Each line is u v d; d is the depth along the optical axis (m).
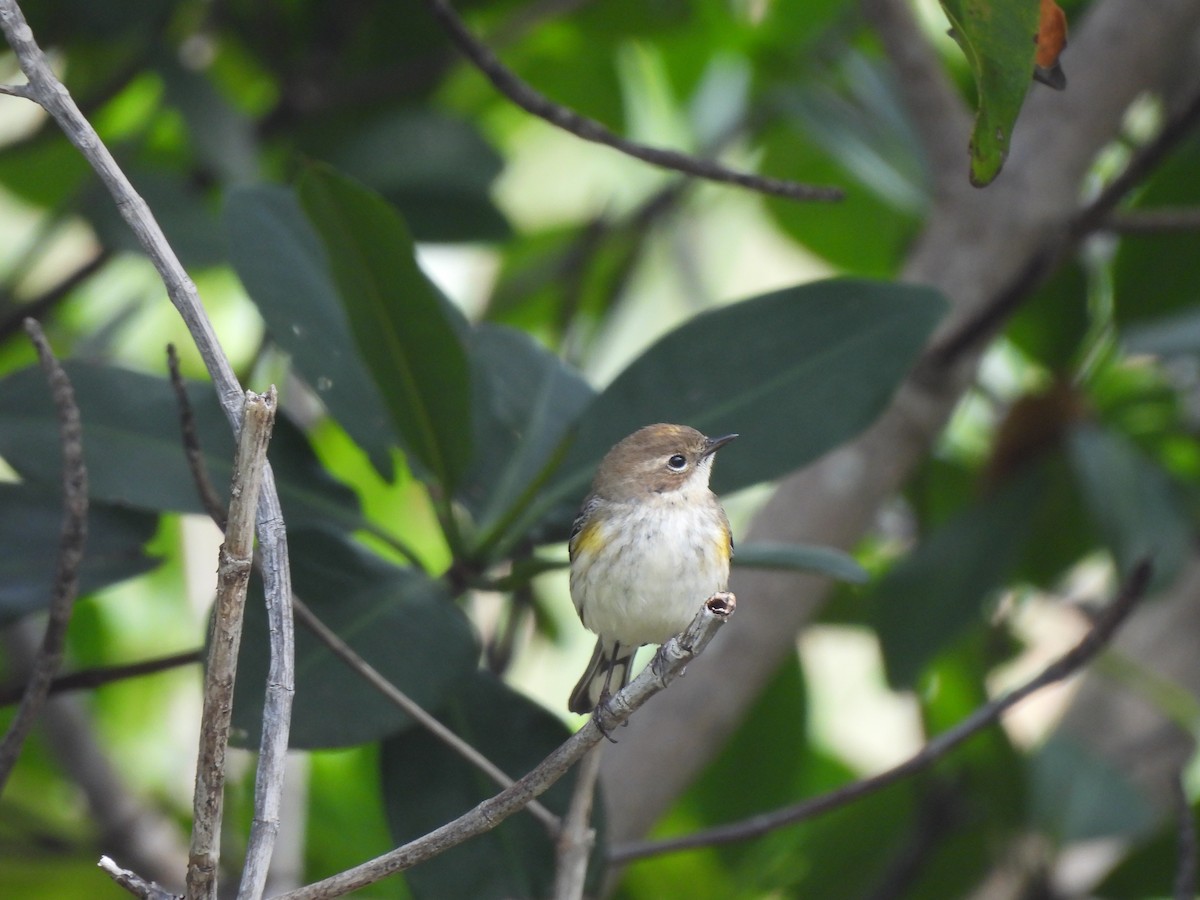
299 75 11.41
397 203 10.58
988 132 5.24
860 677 15.30
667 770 9.04
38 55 5.28
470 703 7.28
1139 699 11.62
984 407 12.97
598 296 14.19
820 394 7.52
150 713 12.86
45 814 11.56
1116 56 10.67
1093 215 9.36
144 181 9.81
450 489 7.30
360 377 7.79
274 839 4.81
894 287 7.71
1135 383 12.10
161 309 13.84
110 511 7.47
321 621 6.79
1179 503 10.42
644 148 7.25
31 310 10.58
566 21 13.09
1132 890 10.13
